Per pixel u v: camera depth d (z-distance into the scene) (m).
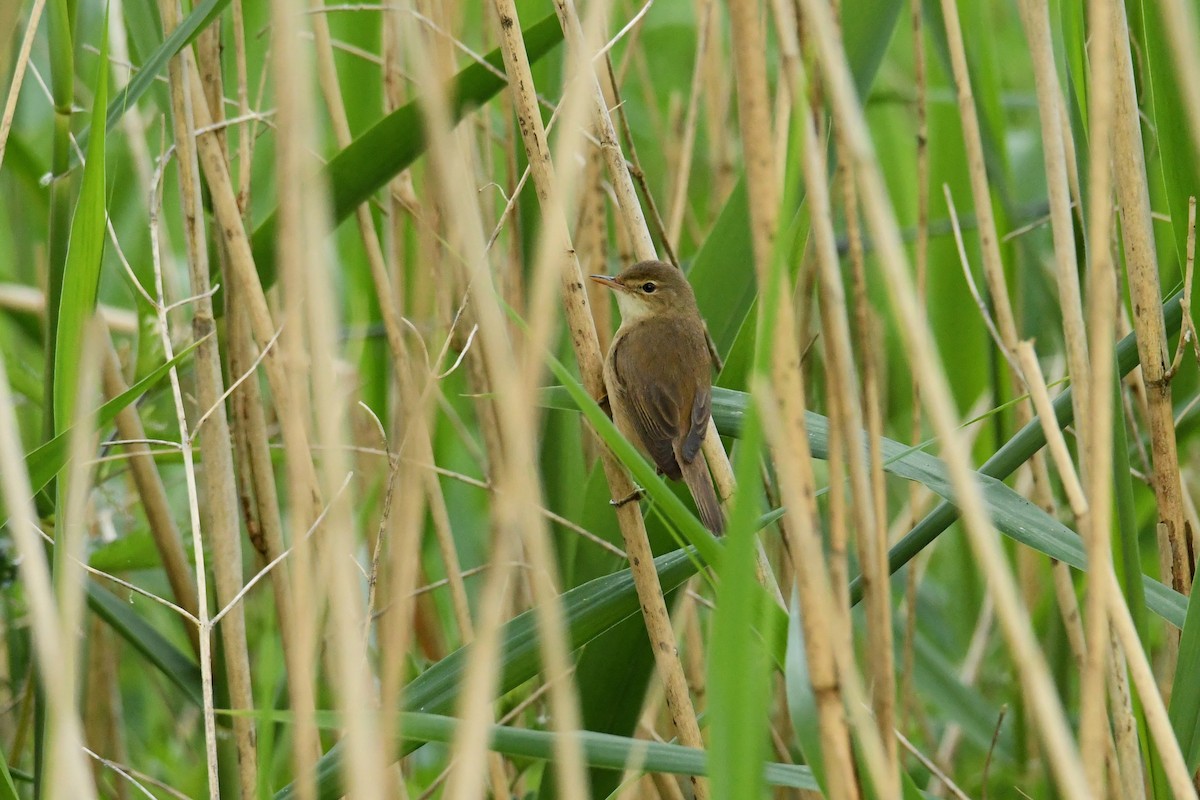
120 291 12.29
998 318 8.06
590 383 7.13
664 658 6.54
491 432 9.04
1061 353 10.48
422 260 5.16
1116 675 5.85
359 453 10.12
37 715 7.20
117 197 11.10
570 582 8.59
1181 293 7.43
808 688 4.68
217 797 6.21
